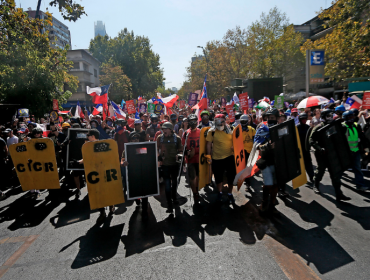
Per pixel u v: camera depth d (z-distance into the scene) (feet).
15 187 22.71
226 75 116.16
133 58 176.96
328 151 15.20
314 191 17.34
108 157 14.42
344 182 18.75
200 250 11.18
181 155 16.11
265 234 12.22
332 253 10.35
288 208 14.99
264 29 103.24
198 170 17.24
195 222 13.99
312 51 36.91
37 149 17.67
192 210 15.71
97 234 13.28
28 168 17.83
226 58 112.78
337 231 11.99
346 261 9.78
